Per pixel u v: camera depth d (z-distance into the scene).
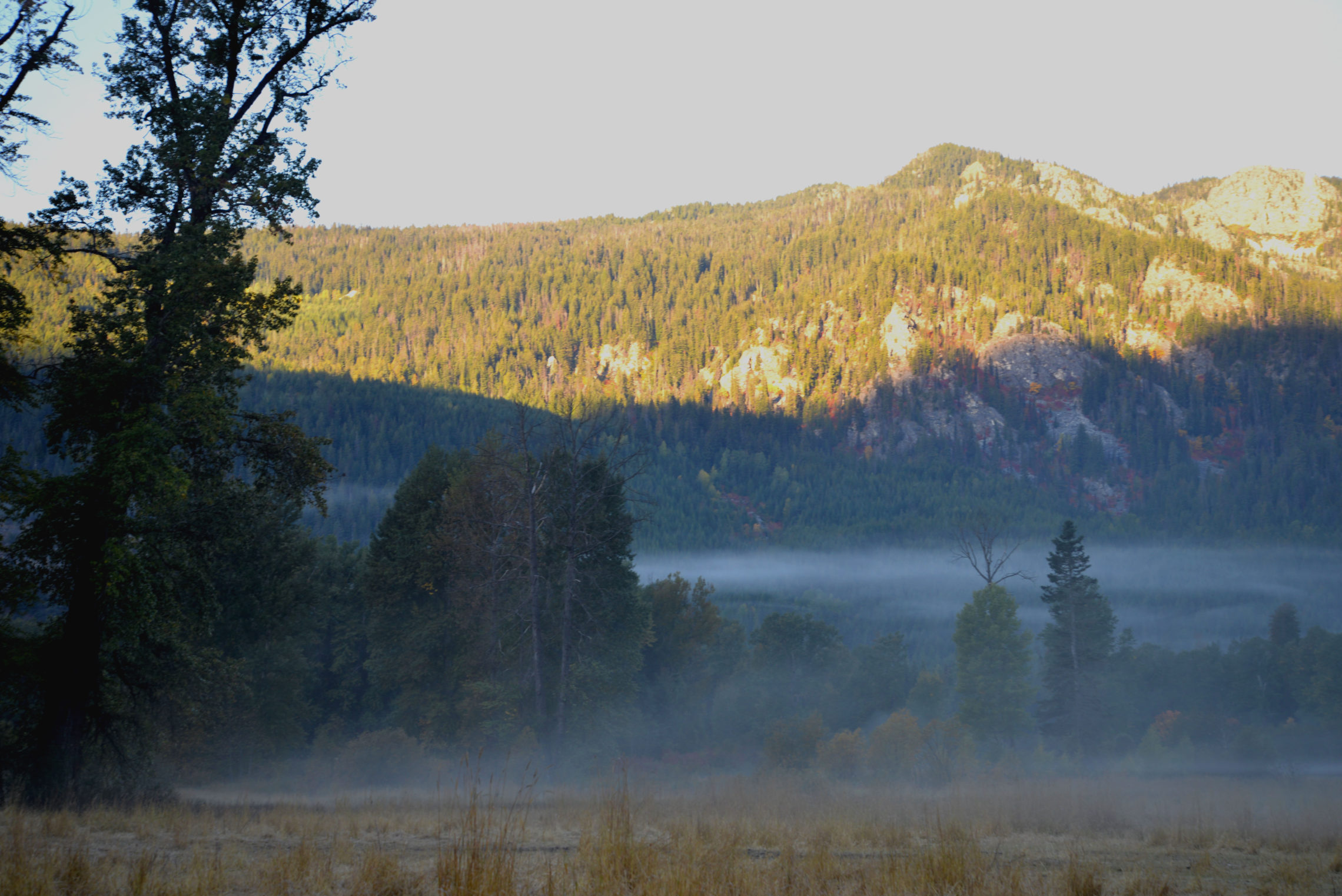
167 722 21.12
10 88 15.59
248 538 20.84
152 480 15.30
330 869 7.20
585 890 6.39
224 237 17.31
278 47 19.38
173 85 18.62
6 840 7.99
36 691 18.05
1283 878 8.49
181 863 7.73
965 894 6.82
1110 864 9.31
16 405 17.16
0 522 16.00
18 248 16.86
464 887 5.99
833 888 7.02
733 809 13.93
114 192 17.52
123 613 17.06
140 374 16.52
